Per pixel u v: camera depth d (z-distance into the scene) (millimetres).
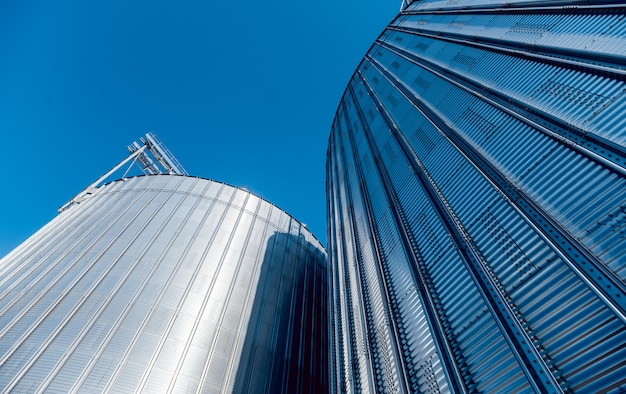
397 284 10797
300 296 25375
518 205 7914
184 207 25109
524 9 13500
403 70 22891
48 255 20359
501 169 9133
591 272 5699
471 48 15703
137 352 14938
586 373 4957
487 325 6906
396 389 8359
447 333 7801
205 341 16922
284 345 20391
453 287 8445
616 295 5176
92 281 17812
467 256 8602
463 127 12086
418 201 12180
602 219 6055
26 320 15438
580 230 6312
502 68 12180
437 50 19625
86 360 14000
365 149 21469
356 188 19969
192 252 21328
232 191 28812
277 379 18219
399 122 18281
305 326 23328
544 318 5996
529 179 8102
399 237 12070
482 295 7465
